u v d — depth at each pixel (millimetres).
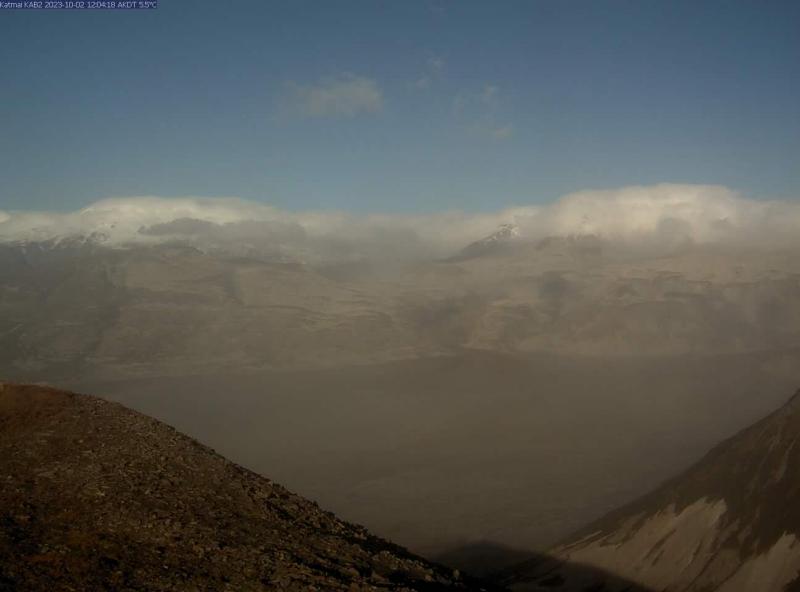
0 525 19141
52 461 24922
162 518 21703
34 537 18906
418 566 24484
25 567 17016
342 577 20516
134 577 17719
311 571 20016
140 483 24281
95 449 26625
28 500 21438
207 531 21516
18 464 24297
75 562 17844
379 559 23844
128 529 20594
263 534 22656
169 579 17922
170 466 26594
